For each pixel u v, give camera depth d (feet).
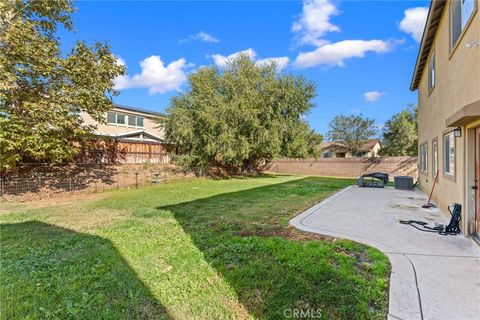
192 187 41.24
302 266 10.61
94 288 9.27
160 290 9.14
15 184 30.63
